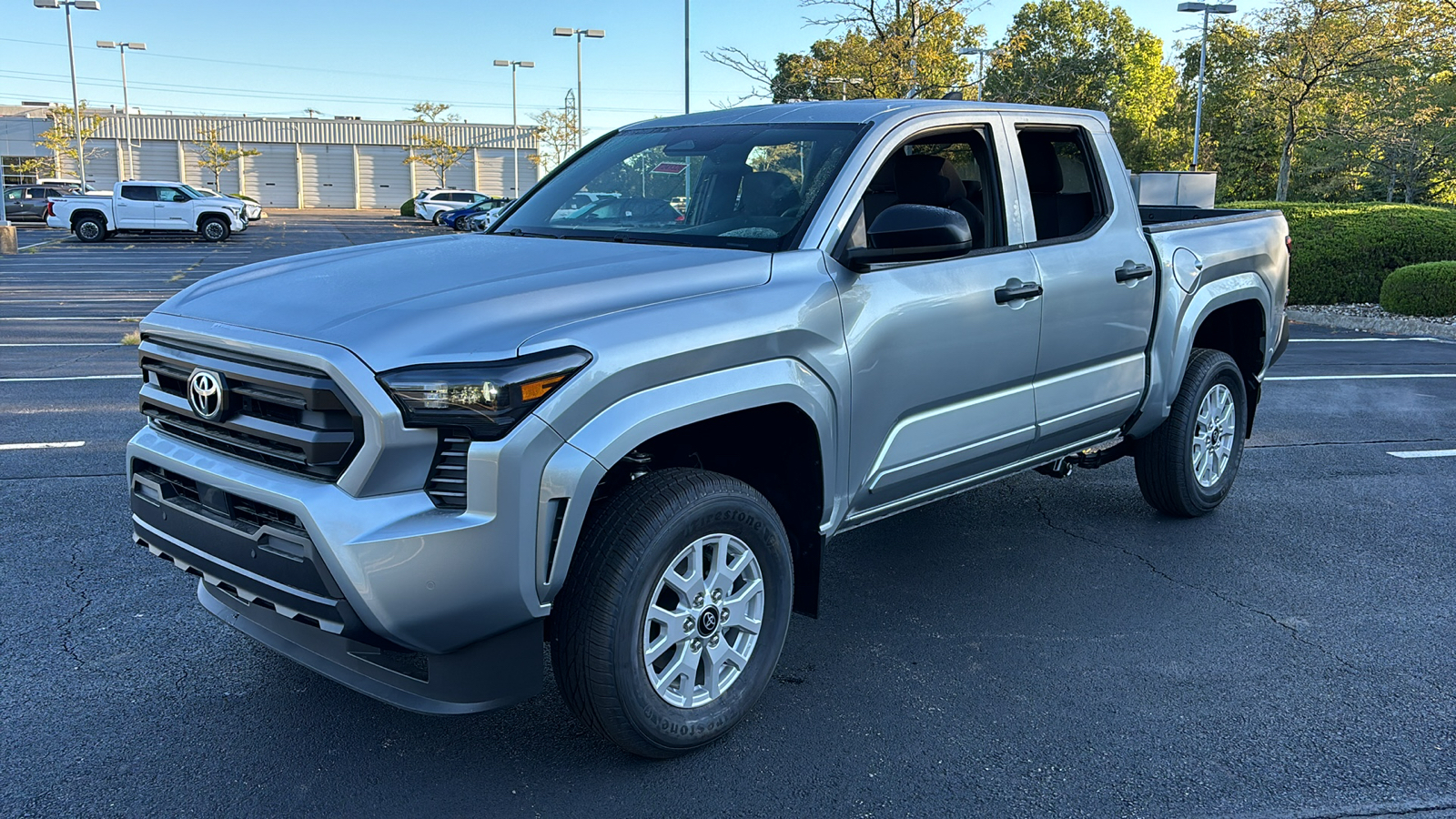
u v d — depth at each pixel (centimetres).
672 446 339
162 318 320
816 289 332
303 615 274
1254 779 312
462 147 7619
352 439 262
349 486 262
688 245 359
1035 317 407
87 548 492
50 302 1641
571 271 314
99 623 411
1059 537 531
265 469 281
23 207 4591
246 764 314
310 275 328
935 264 372
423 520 261
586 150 465
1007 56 2556
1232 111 4684
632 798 299
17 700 350
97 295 1770
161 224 3441
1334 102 2864
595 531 291
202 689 360
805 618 427
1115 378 462
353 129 7556
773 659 338
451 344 265
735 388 304
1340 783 311
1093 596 454
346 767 313
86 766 311
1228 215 594
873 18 2408
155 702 351
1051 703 357
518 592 272
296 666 379
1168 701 360
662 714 305
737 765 318
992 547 515
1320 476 656
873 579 471
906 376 362
